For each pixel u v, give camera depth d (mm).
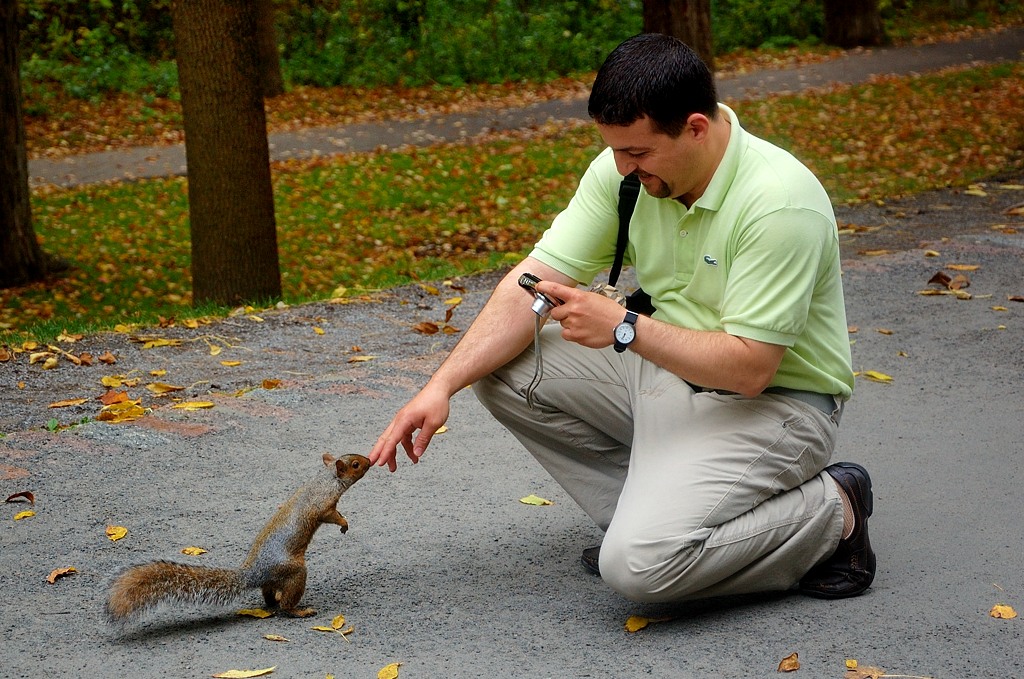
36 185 16391
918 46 25516
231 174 8883
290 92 22453
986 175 12867
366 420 5078
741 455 3018
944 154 14945
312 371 6016
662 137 2803
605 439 3453
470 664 2928
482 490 4270
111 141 19094
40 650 3004
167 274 12266
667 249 3107
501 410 3402
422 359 6145
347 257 12312
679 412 3127
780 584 3182
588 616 3225
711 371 2895
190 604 3035
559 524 3947
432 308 7512
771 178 2895
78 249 13156
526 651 3004
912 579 3412
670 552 2916
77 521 3920
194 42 8711
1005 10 29891
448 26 24812
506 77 23875
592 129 18844
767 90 21016
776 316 2865
